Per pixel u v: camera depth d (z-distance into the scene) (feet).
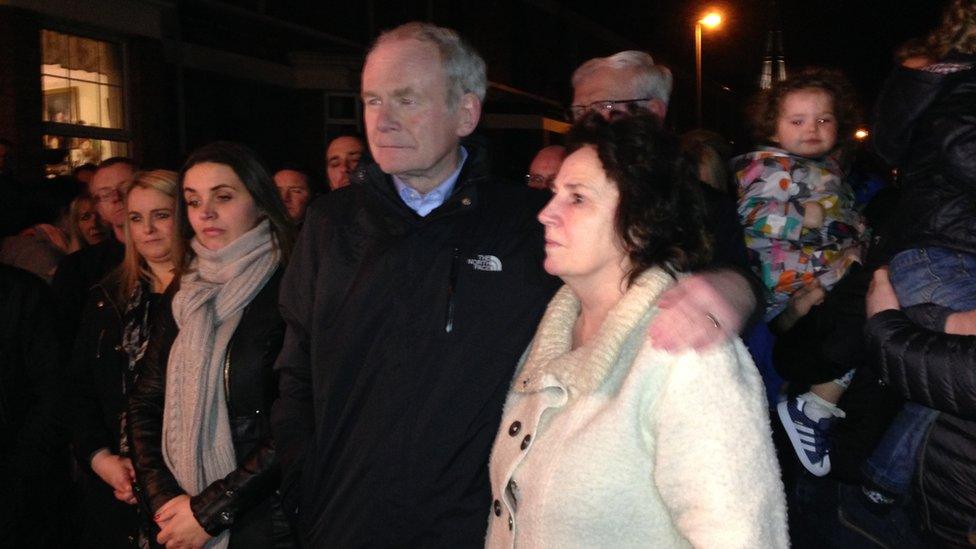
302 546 7.79
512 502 5.75
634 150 5.52
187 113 37.40
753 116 11.71
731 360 5.08
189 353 9.20
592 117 5.83
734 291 5.52
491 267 7.16
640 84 8.56
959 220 6.86
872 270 7.91
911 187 7.32
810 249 10.35
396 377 7.09
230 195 9.70
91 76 30.60
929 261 6.89
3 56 26.61
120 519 10.42
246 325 9.35
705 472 4.87
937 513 6.89
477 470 7.02
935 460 6.84
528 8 67.67
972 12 7.01
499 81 63.87
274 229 9.95
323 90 45.27
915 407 7.28
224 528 8.64
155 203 10.43
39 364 10.42
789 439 9.55
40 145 27.71
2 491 10.14
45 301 10.59
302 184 17.53
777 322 10.05
